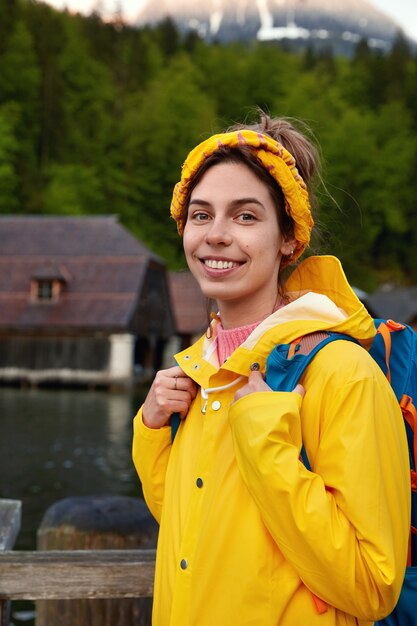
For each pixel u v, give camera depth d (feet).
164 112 219.20
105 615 11.00
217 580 4.88
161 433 5.99
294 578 4.79
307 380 4.98
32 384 120.47
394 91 285.23
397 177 235.61
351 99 280.51
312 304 5.20
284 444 4.70
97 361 119.96
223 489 5.03
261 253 5.32
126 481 39.55
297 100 235.40
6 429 62.03
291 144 6.01
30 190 193.16
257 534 4.84
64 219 136.46
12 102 206.39
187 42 328.70
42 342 121.39
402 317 162.91
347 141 231.09
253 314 5.57
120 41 291.58
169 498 5.54
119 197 207.41
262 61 266.16
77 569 7.30
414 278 232.32
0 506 8.83
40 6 251.39
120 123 225.15
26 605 20.70
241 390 4.99
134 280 125.70
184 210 5.80
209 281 5.42
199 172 5.47
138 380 122.01
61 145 215.51
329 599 4.66
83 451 49.96
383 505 4.61
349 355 4.94
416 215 237.66
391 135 255.91
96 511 11.53
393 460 4.76
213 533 4.95
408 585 5.19
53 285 124.26
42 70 221.87
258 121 6.43
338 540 4.51
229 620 4.80
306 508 4.55
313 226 6.20
